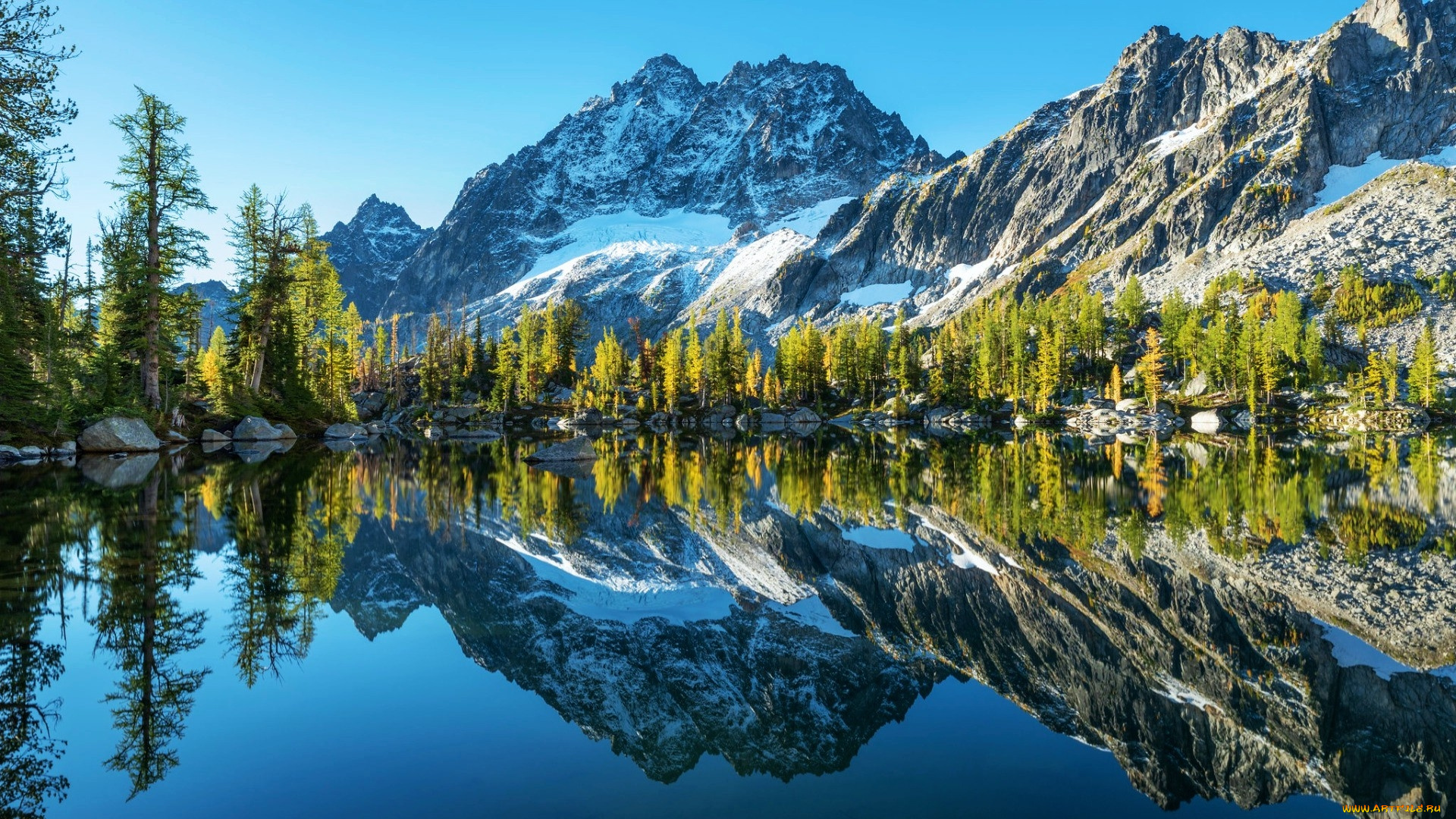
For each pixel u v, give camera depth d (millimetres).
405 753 7926
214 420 53719
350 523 21891
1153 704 10586
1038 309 165000
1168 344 129000
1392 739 9367
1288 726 9766
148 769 7238
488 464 46906
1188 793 7730
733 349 135125
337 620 12375
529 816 6637
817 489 35469
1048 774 8133
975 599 16734
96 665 9805
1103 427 107000
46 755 7441
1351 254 188875
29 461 37688
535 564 19266
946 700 10766
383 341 141500
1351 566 18875
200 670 9836
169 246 47750
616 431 111000
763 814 6848
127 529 19109
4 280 40125
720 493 34312
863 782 7820
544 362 137875
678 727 9398
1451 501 29344
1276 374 113500
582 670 11547
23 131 19922
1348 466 44500
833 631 14461
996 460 50906
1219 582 17609
